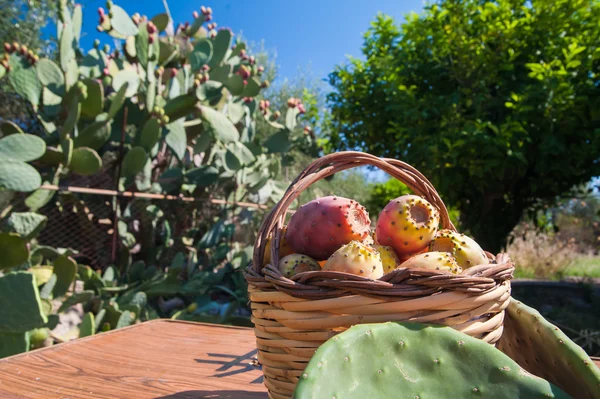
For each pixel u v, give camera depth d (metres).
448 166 3.12
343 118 4.05
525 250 5.30
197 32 3.91
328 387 0.54
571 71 3.05
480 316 0.69
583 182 3.56
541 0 3.16
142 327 1.39
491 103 3.21
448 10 3.28
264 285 0.70
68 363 1.05
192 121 3.23
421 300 0.63
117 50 3.45
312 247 0.82
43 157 2.34
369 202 5.01
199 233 3.52
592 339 2.47
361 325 0.61
